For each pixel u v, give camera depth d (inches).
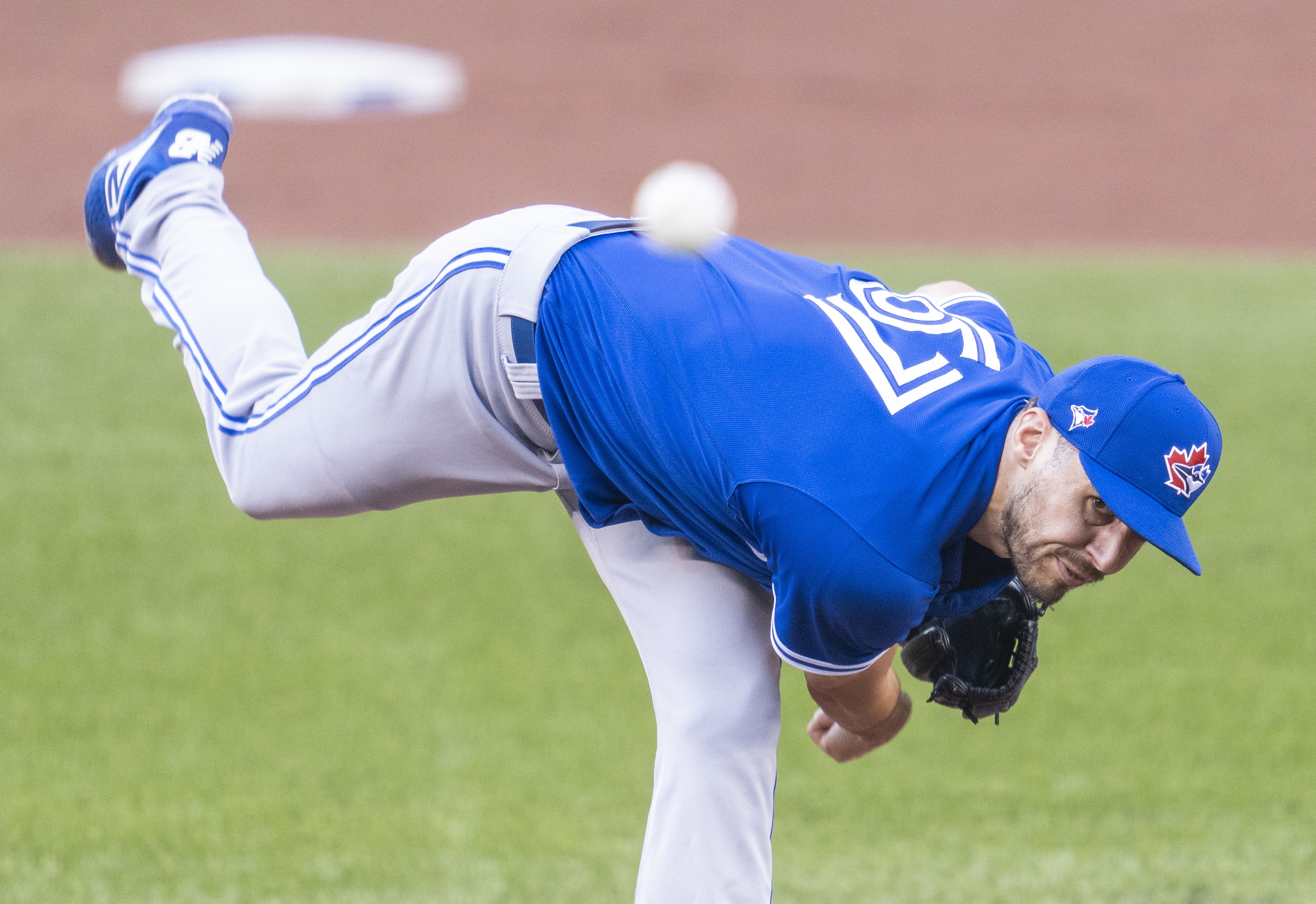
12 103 2039.9
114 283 1289.4
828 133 2032.5
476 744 677.9
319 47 2181.3
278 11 2427.4
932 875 563.5
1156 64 2289.6
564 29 2399.1
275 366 430.3
